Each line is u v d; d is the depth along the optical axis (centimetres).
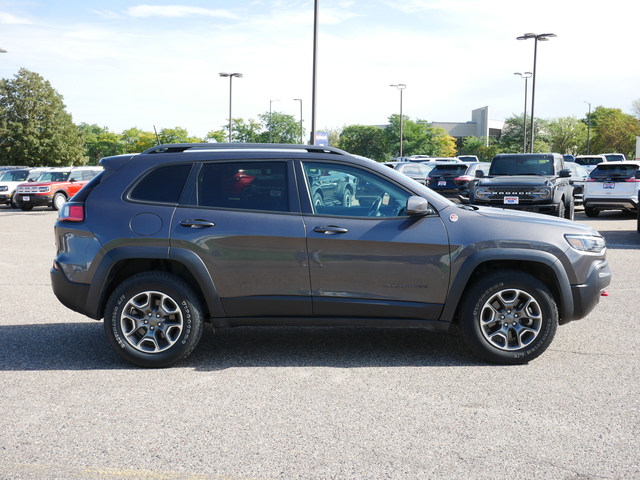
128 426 372
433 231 482
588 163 3120
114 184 500
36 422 378
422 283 483
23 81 7669
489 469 315
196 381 454
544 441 348
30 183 2433
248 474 311
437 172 2256
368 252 480
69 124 7975
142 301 488
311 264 482
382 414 389
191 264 480
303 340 565
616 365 486
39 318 655
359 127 8819
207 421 379
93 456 331
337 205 491
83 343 558
